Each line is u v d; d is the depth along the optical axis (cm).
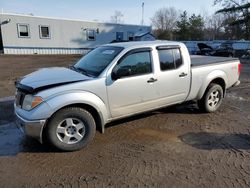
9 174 351
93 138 460
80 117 415
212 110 619
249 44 2605
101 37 3097
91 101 418
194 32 5094
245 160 390
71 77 430
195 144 446
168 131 504
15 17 2516
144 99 486
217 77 603
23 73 1309
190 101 587
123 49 464
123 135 483
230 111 638
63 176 347
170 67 516
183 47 539
